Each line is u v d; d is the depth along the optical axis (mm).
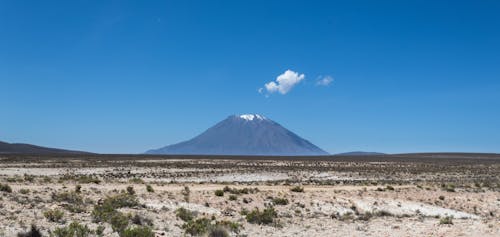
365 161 138125
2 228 18812
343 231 24219
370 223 28328
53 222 21531
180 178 65062
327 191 43625
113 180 54969
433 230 24125
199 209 31797
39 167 83625
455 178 74875
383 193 43781
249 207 34500
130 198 30703
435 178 74250
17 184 41500
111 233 19750
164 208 29953
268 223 26781
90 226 21094
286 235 22469
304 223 27766
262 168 90375
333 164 114500
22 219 21328
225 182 57031
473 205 41875
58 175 65688
